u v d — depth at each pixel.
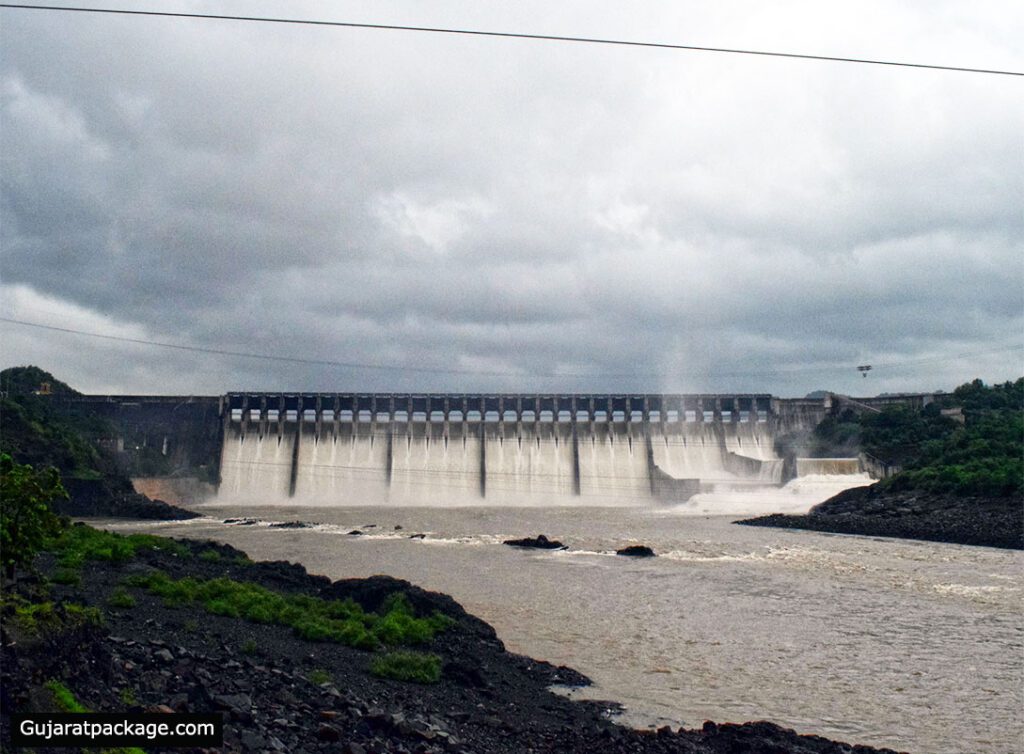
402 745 30.36
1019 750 37.31
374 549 102.38
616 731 36.28
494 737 34.19
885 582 78.06
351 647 45.53
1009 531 110.12
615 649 53.00
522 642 54.53
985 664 50.09
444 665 43.16
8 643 24.89
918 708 42.44
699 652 52.38
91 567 59.34
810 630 58.38
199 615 47.31
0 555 36.88
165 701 27.97
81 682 26.39
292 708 31.41
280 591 60.28
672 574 82.38
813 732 39.09
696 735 36.22
